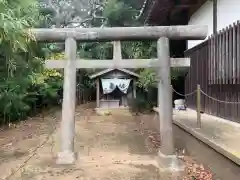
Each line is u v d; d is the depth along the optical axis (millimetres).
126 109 17594
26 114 14609
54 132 10398
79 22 27828
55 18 27328
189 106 12094
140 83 16453
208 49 9430
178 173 5406
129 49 19344
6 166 6066
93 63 6266
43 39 6211
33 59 6480
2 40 4969
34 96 15266
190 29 6078
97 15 28156
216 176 5117
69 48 6215
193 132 6727
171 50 15273
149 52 15711
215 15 9859
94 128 11078
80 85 24469
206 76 9758
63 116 6215
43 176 5312
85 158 6562
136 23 20969
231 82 7500
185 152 6836
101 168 5746
